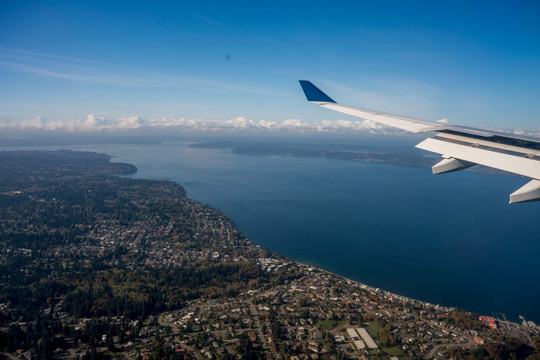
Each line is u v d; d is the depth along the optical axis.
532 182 13.58
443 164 18.00
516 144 17.38
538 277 103.31
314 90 30.06
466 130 19.31
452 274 105.19
